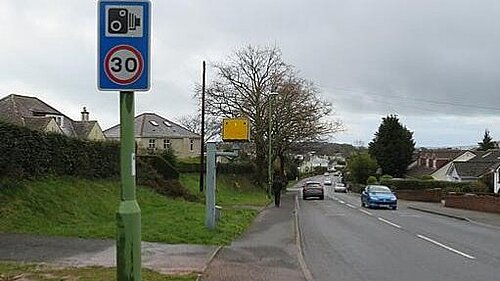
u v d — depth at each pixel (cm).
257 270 1256
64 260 1259
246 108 6078
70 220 2050
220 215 2317
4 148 2061
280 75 6241
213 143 1925
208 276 1148
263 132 6191
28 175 2206
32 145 2245
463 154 10369
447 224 2762
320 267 1388
